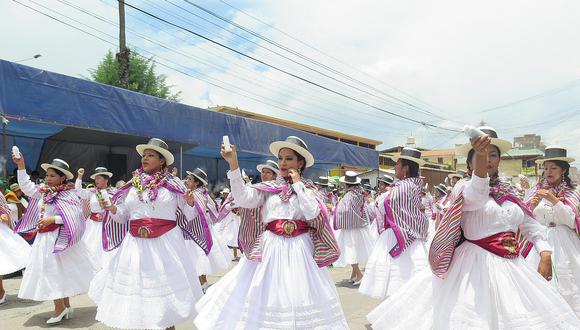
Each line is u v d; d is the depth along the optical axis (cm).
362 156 1989
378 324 409
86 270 616
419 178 646
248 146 1401
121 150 1409
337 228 909
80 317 625
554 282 514
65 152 1316
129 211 491
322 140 1753
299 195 386
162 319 450
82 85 966
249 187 399
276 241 389
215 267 796
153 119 1110
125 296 451
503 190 362
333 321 377
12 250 691
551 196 507
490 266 346
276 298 366
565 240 521
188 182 784
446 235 354
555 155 530
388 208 632
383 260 635
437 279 371
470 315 337
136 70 3234
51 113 910
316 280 385
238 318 372
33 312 652
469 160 369
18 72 864
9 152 1210
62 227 601
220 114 1304
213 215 858
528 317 331
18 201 934
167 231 479
